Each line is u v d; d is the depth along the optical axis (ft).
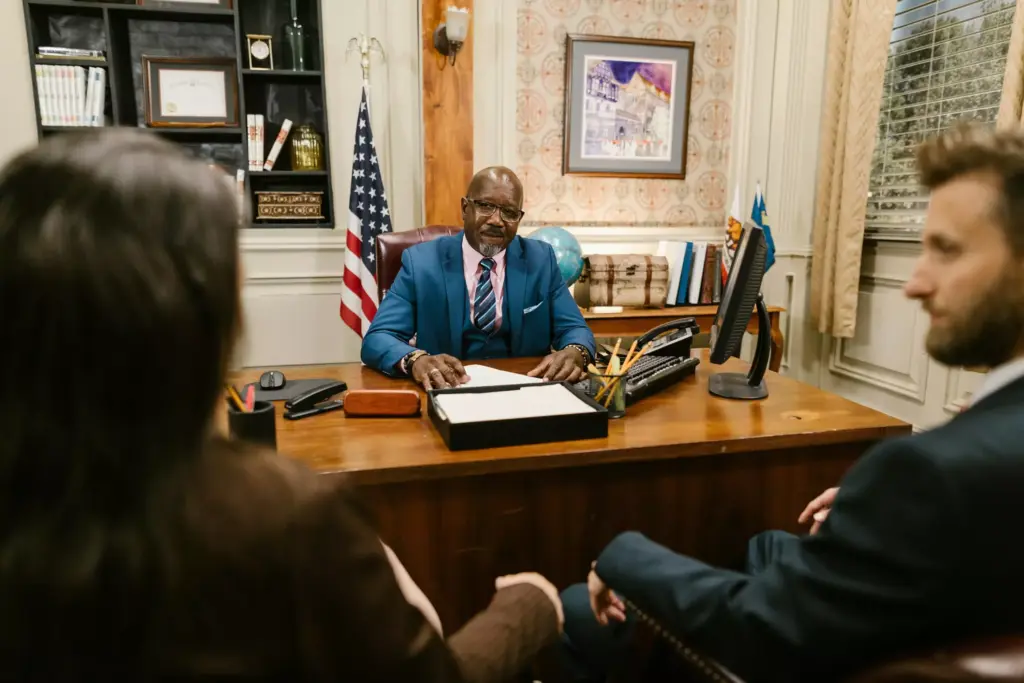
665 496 4.58
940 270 2.25
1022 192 2.08
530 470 4.27
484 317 7.09
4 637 1.14
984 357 2.26
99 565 1.12
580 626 3.91
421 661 1.47
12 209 1.14
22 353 1.11
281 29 10.91
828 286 11.23
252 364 11.23
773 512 4.80
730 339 5.01
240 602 1.24
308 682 1.33
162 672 1.19
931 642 1.99
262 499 1.30
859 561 2.11
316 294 11.31
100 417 1.14
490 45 11.31
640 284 11.34
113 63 9.94
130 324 1.12
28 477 1.13
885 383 10.88
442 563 4.28
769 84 12.32
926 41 10.35
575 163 12.12
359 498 1.51
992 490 1.87
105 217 1.14
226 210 1.30
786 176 12.23
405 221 11.47
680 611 2.81
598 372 5.00
